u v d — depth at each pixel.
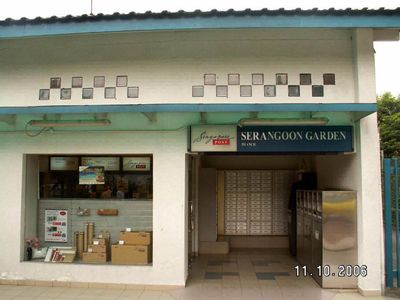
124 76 7.02
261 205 10.95
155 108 6.05
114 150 7.04
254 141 6.76
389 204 6.72
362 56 6.62
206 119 6.84
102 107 6.11
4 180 7.24
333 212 6.83
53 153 7.17
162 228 6.90
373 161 6.54
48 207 7.66
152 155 7.37
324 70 6.81
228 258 9.40
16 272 7.11
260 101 6.79
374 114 6.61
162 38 6.98
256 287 6.98
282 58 6.86
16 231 7.15
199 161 10.35
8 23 6.51
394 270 6.96
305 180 9.50
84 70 7.10
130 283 6.88
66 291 6.72
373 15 6.23
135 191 7.57
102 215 7.52
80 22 6.43
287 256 9.62
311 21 6.24
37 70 7.21
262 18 6.25
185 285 6.97
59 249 7.38
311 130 6.73
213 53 6.92
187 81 6.90
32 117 7.05
